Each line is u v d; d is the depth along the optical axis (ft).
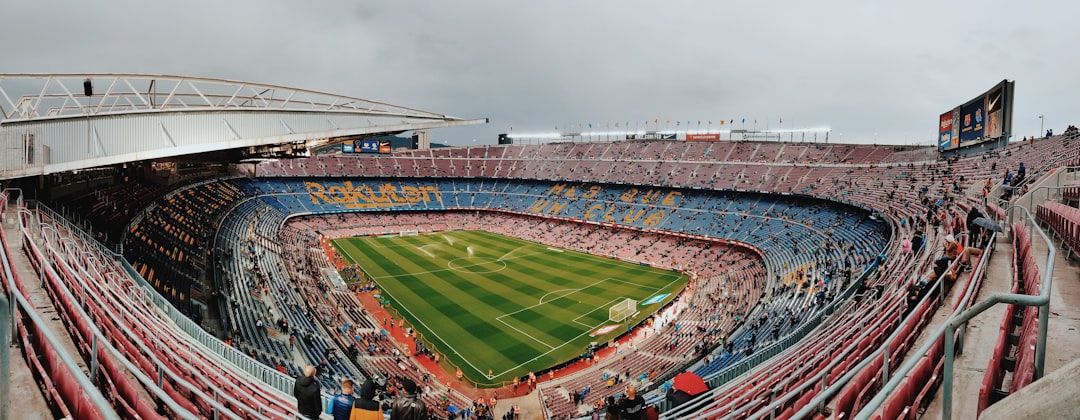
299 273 156.97
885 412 17.97
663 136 390.83
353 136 85.15
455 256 213.05
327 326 115.24
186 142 70.18
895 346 28.58
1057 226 55.98
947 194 132.67
